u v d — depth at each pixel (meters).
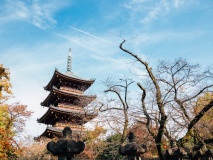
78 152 5.57
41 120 49.88
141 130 13.73
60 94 46.06
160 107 10.27
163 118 9.94
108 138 27.14
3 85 27.55
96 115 16.11
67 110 44.91
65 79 49.03
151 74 11.27
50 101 51.00
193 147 9.68
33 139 41.59
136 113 13.12
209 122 12.59
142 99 11.34
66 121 42.44
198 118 10.22
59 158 5.62
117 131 14.68
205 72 12.41
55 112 43.75
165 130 11.44
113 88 13.98
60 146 5.60
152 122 13.55
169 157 7.13
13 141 31.78
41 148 38.59
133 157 6.75
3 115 33.75
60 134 42.19
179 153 6.93
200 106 12.66
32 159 36.50
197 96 12.71
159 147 9.60
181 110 12.55
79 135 30.31
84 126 31.20
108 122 14.38
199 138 10.22
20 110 34.78
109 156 27.39
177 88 11.84
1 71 27.02
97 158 30.12
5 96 28.88
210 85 11.71
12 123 34.66
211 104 10.03
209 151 8.57
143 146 7.16
